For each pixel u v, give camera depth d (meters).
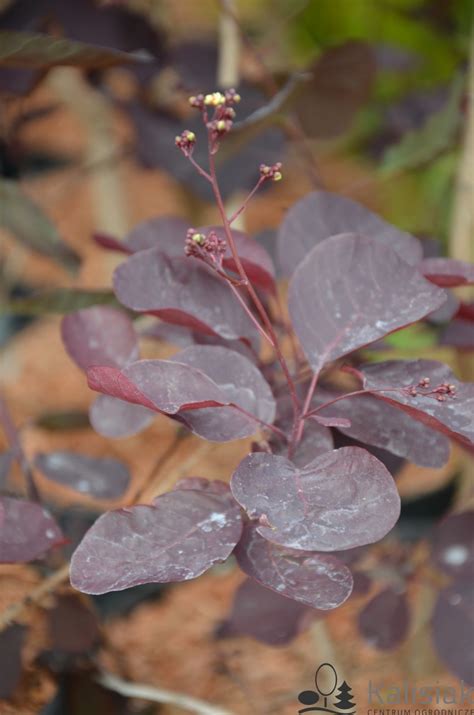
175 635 0.87
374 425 0.66
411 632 0.84
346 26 1.61
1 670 0.72
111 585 0.61
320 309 0.65
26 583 0.80
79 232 1.75
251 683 0.83
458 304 0.71
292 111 0.84
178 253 0.73
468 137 0.87
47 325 1.60
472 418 0.63
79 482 0.74
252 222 1.71
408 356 0.92
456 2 1.24
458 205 0.88
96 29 0.90
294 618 0.72
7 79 0.81
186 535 0.62
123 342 0.70
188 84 0.91
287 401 0.66
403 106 1.09
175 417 0.63
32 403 1.33
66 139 2.01
